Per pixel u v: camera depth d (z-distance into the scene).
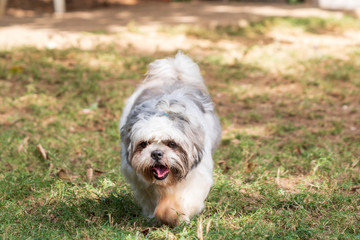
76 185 6.42
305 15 19.80
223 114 9.64
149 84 6.11
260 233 5.04
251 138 8.47
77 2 21.22
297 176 6.93
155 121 4.73
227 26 16.95
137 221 5.50
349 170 6.95
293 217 5.49
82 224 5.37
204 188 5.34
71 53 12.55
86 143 8.06
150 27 15.78
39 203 6.00
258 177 6.71
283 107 10.08
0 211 5.64
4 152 7.51
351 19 19.11
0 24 16.22
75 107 9.56
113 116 9.34
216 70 12.11
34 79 10.97
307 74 11.91
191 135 4.89
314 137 8.47
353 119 9.48
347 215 5.47
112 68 11.95
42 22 16.75
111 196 5.98
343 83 11.65
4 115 9.23
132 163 4.96
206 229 5.04
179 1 23.75
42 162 7.32
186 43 14.31
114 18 17.84
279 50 14.11
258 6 22.47
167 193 5.30
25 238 4.92
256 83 11.52
